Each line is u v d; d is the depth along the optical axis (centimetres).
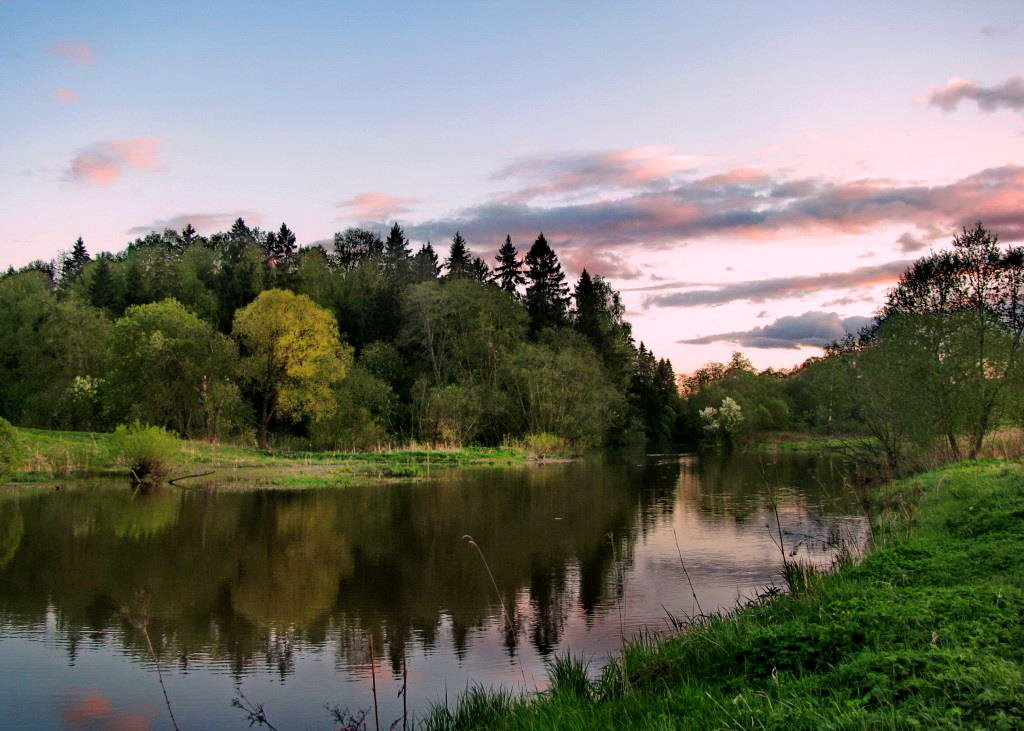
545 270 9419
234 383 5581
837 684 616
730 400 7988
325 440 5469
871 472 3472
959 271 3072
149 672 1112
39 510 2584
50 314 6644
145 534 2178
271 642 1241
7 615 1389
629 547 2002
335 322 5866
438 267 10262
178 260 9038
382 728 884
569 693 814
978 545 1161
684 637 1004
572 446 6469
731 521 2417
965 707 518
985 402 2933
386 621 1355
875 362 3086
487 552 1948
